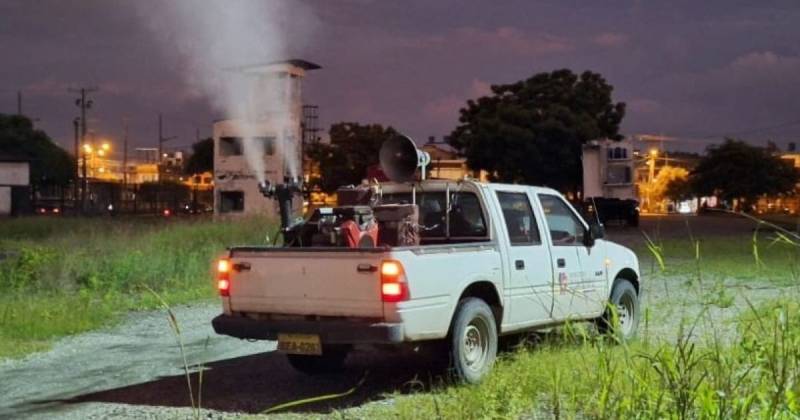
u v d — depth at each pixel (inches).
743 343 240.2
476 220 353.4
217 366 385.1
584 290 384.8
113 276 643.5
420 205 372.2
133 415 299.6
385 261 299.7
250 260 325.4
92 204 2434.8
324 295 310.2
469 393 284.7
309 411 299.9
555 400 246.4
